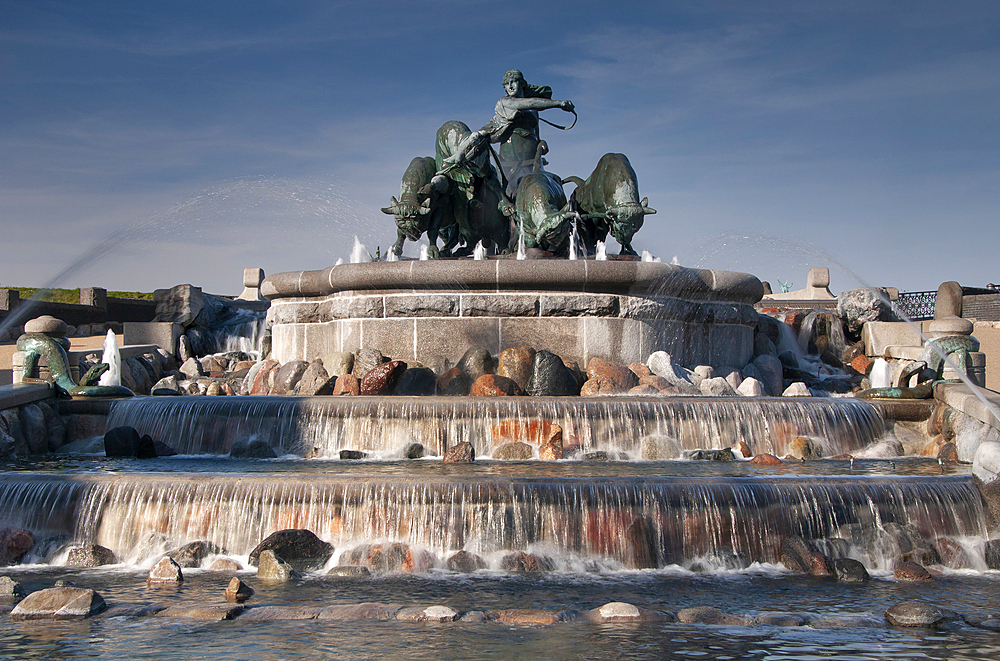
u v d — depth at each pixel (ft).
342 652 18.92
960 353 45.80
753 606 22.84
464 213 63.21
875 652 18.98
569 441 38.86
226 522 28.07
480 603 22.99
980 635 20.27
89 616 21.75
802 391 52.60
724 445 39.42
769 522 27.84
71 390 44.24
